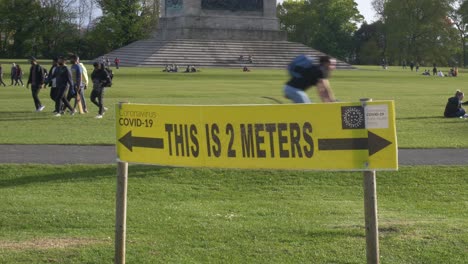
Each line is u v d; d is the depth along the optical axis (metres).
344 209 16.52
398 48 197.62
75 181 19.77
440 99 55.12
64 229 14.30
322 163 8.84
